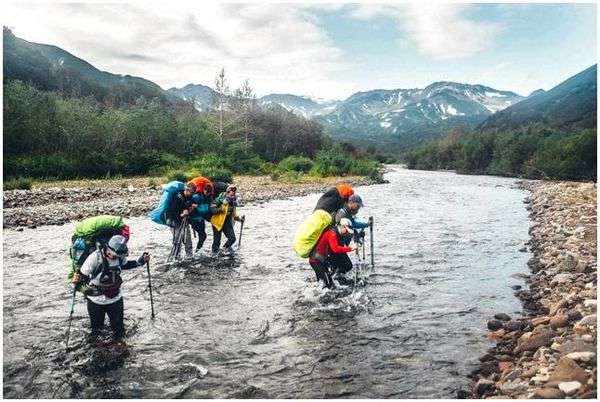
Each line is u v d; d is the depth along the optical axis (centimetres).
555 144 6038
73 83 11925
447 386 518
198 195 1135
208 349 619
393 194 2997
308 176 4478
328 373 554
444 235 1439
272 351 614
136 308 771
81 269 621
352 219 929
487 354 589
